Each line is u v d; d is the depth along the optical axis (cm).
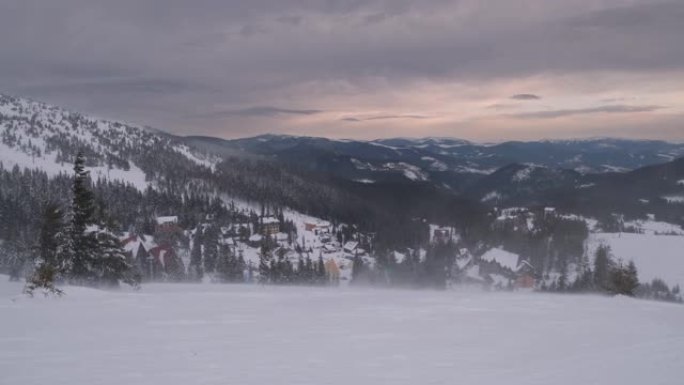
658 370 822
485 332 1187
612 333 1184
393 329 1216
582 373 807
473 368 848
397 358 917
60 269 2670
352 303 1717
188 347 989
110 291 2012
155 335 1104
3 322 1233
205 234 8619
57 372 802
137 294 1842
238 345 1014
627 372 811
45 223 2772
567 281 5734
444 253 7244
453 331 1198
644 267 6450
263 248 6203
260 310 1516
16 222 5962
